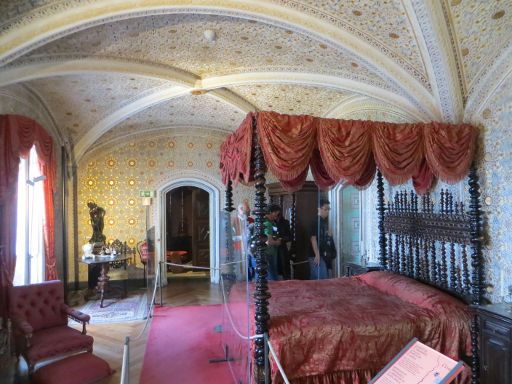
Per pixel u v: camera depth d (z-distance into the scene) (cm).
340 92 607
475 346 350
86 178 844
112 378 413
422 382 204
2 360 411
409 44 394
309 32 393
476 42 375
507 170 376
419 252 484
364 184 458
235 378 402
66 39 420
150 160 879
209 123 838
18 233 561
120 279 773
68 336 438
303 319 356
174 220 1118
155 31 427
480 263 399
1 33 355
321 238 712
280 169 343
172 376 416
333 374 342
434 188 477
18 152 480
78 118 691
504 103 381
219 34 439
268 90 622
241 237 546
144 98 636
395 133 384
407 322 354
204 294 802
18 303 454
